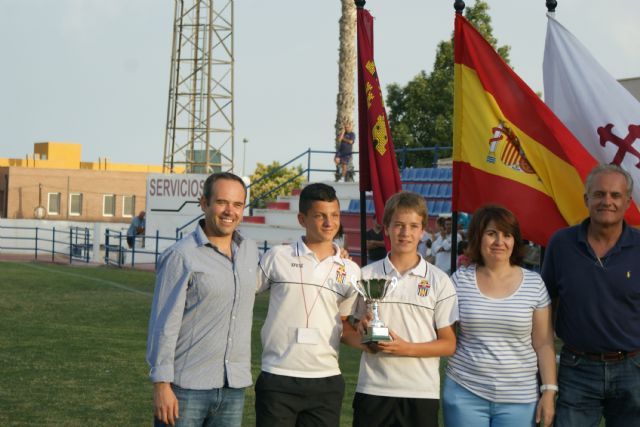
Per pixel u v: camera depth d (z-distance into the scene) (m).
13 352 11.00
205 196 5.10
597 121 8.94
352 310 5.58
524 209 8.55
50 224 38.50
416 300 5.41
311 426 5.45
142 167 68.31
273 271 5.48
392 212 5.47
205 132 37.34
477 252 5.50
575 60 9.01
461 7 8.81
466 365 5.43
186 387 4.92
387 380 5.40
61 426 7.71
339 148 23.55
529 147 8.59
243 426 7.89
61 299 16.69
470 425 5.39
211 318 4.98
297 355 5.37
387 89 36.12
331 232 5.46
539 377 5.55
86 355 10.92
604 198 5.41
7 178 57.03
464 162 8.79
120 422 7.90
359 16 9.52
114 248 28.09
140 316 14.62
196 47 37.16
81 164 67.25
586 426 5.61
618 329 5.45
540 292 5.44
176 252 5.01
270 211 23.56
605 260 5.49
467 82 8.80
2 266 24.62
